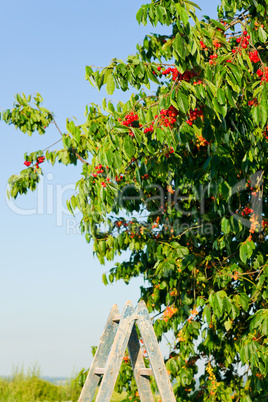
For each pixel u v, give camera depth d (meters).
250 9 4.34
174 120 3.96
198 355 6.13
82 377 6.01
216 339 5.61
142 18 3.69
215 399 5.69
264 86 4.02
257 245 5.66
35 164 6.24
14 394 8.88
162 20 3.53
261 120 4.09
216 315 5.34
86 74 4.48
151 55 4.71
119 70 4.39
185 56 3.45
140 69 4.44
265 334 4.60
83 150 6.06
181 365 5.78
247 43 4.27
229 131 4.60
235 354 5.76
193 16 3.56
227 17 4.81
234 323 5.81
